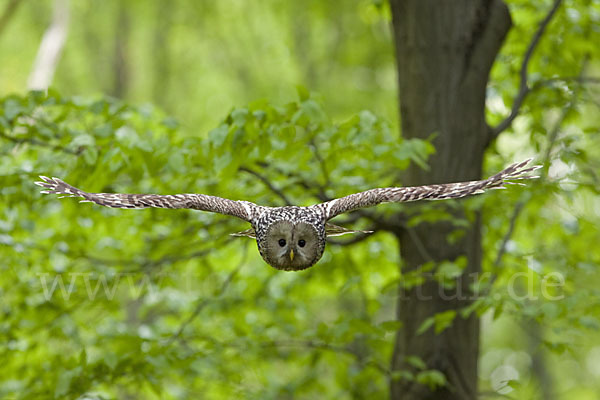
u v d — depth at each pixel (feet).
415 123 39.09
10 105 35.42
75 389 35.04
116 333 40.11
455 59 38.88
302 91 32.45
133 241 44.57
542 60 47.96
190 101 95.30
